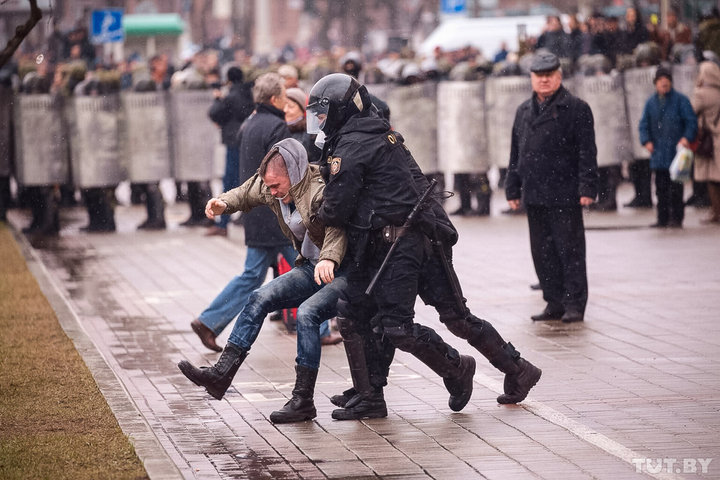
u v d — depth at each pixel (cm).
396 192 2423
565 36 7400
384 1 19925
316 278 2430
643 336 3344
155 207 6350
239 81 5631
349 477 2120
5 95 6216
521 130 3631
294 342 3406
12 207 7494
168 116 6322
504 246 5303
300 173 2509
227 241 5753
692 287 4103
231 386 2866
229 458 2248
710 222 5825
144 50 14638
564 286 3609
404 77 6469
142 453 2197
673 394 2691
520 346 3266
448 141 6481
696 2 9125
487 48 11738
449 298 2528
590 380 2848
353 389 2633
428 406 2644
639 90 6322
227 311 3275
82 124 6116
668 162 5641
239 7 19350
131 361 3169
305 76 6956
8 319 3566
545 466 2164
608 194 6425
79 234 6188
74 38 9412
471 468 2162
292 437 2400
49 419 2448
